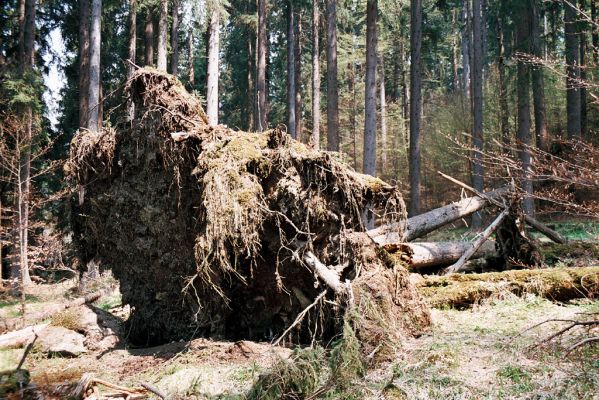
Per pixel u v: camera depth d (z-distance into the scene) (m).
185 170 7.25
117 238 8.16
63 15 22.02
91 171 8.34
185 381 5.33
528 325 6.24
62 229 10.82
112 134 8.06
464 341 5.60
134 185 7.89
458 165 25.84
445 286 7.78
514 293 7.58
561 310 6.84
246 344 6.31
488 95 25.14
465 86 34.75
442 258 9.16
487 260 9.83
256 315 7.08
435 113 29.45
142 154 7.72
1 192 16.48
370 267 6.32
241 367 5.60
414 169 18.02
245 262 6.86
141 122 7.71
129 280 8.11
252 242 6.45
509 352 5.11
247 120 34.78
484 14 29.03
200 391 5.04
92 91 15.46
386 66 41.88
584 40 17.50
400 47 37.03
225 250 6.46
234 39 38.41
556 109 25.25
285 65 37.22
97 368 6.47
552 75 20.28
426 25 24.08
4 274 17.20
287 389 4.57
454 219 9.73
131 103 8.16
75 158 8.31
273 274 6.84
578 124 20.28
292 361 4.80
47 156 21.45
